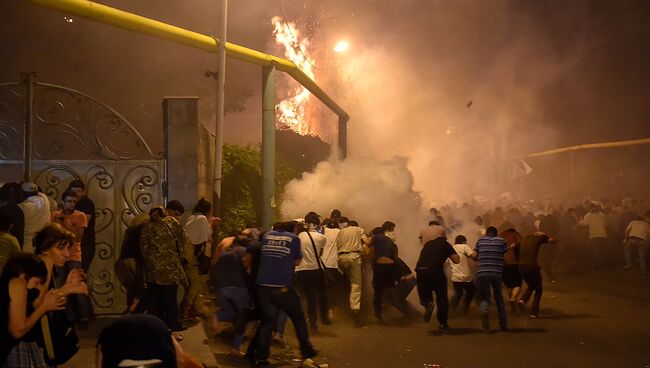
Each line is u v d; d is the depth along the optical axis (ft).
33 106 38.14
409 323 43.98
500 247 41.37
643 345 37.04
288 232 32.71
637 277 65.98
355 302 43.21
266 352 31.50
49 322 18.34
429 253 41.70
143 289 33.71
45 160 38.47
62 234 19.93
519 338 39.01
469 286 45.96
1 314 17.08
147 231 32.63
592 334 40.11
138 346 13.73
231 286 33.22
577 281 64.54
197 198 39.86
